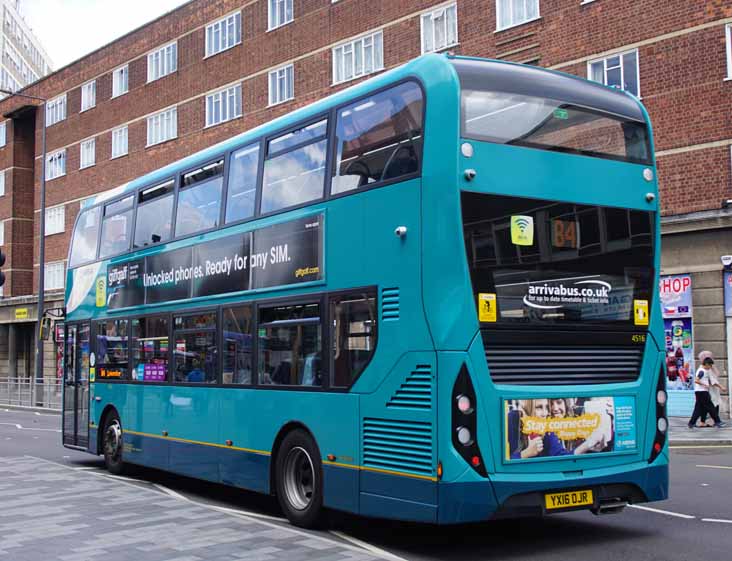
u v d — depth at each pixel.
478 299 7.05
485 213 7.19
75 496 10.39
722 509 9.42
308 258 8.80
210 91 36.72
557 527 8.71
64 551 7.32
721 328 20.91
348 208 8.26
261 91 34.16
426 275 7.20
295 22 32.69
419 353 7.24
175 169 12.01
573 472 7.46
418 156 7.44
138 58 41.06
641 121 8.38
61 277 45.72
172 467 11.45
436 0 27.53
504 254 7.23
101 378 13.82
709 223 20.91
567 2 24.03
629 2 22.73
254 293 9.73
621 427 7.78
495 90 7.49
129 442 12.80
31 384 33.53
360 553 7.18
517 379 7.24
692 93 21.53
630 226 8.06
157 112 39.72
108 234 14.05
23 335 48.59
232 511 10.02
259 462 9.45
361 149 8.23
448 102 7.26
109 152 42.88
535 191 7.48
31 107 48.25
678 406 21.61
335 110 8.72
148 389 12.23
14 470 12.95
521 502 7.15
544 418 7.30
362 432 7.87
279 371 9.20
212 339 10.59
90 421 14.13
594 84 8.29
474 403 6.96
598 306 7.74
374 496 7.67
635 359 7.99
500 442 7.08
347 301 8.18
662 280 22.06
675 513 9.23
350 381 8.05
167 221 12.04
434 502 6.98
